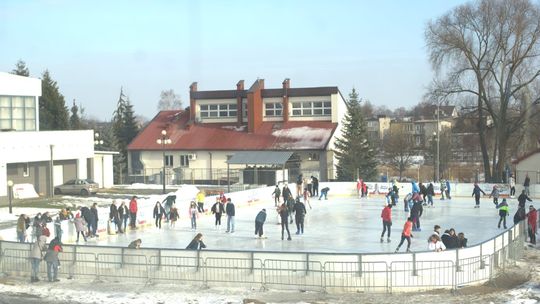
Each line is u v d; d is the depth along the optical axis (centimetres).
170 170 6906
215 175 6800
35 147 4994
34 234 2695
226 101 7425
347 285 1841
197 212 3722
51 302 1747
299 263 1869
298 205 3059
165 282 1978
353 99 7119
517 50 5556
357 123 6581
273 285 1888
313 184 5047
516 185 4744
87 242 2886
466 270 1922
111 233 3189
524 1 5462
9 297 1814
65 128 7938
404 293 1834
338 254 1842
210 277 1939
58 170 5447
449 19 5691
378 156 9744
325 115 7038
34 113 5316
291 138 6775
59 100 7919
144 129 7575
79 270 2081
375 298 1766
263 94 7231
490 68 5681
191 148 7025
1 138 4669
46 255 2056
